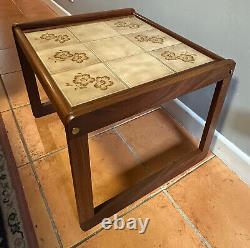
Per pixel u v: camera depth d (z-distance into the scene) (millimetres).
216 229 742
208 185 855
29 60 646
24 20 1854
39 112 1058
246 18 696
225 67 661
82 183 607
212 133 854
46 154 928
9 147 943
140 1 1073
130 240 713
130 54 691
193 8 839
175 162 862
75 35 774
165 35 807
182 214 774
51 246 694
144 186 793
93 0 1453
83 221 699
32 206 774
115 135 1019
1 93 1199
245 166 852
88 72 604
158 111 1139
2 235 698
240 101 808
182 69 640
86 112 489
